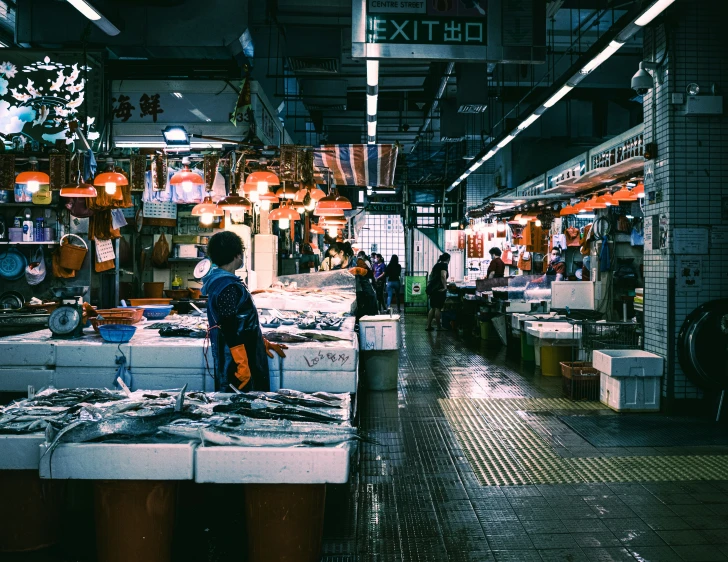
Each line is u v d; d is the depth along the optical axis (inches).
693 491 158.6
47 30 347.6
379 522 139.0
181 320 225.5
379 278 706.8
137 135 324.2
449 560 121.3
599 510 146.4
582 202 384.2
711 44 242.1
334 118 689.6
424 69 511.5
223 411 118.3
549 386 294.4
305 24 419.2
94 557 117.8
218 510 144.6
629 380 242.2
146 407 118.3
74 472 106.2
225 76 324.8
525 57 211.2
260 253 364.2
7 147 312.2
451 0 210.7
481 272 789.2
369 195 845.8
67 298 279.7
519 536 132.1
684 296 240.2
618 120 730.2
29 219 277.1
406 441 202.7
